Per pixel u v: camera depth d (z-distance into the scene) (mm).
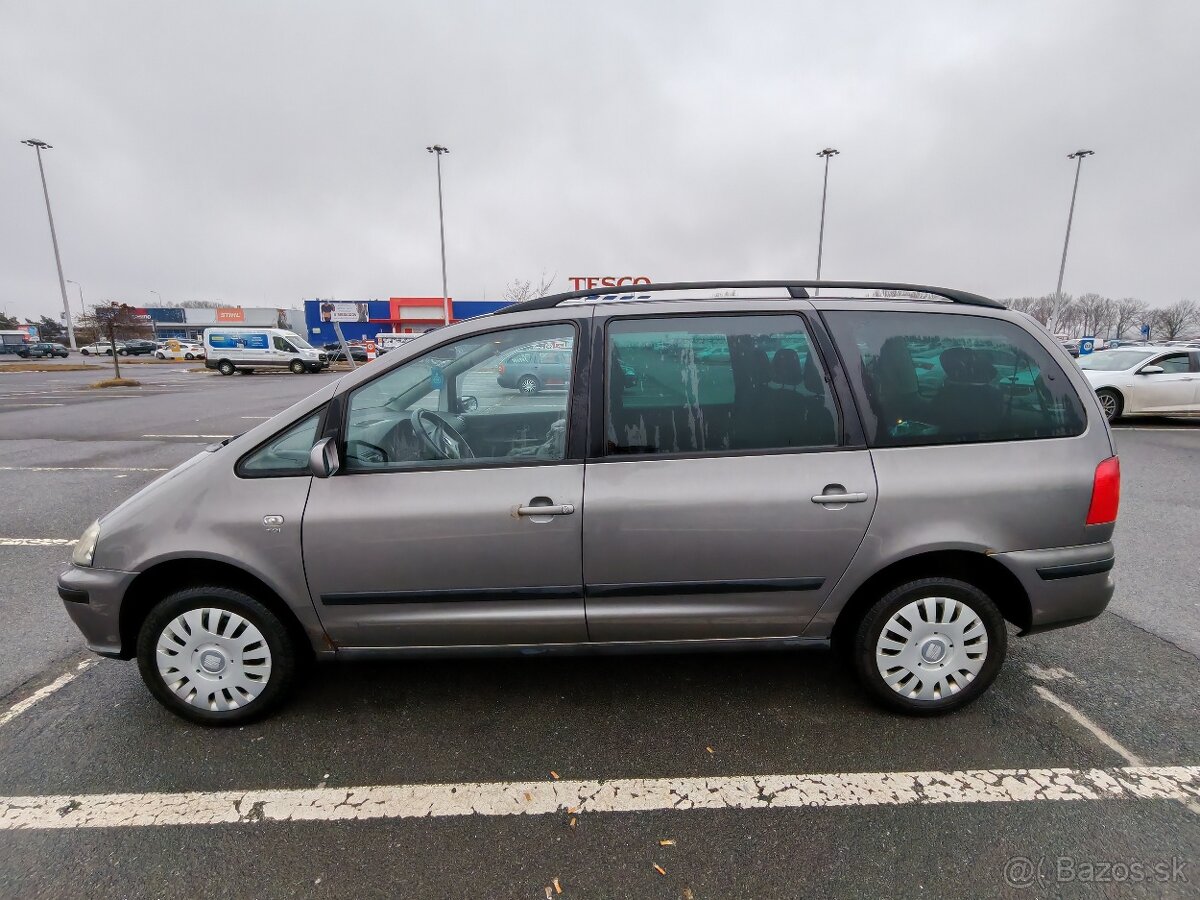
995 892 1875
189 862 2010
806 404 2568
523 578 2533
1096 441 2611
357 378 2609
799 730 2629
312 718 2740
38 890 1908
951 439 2570
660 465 2506
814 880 1925
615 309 2643
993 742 2543
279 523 2498
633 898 1876
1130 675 3025
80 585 2574
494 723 2701
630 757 2482
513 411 2658
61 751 2541
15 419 13000
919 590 2600
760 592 2574
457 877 1953
